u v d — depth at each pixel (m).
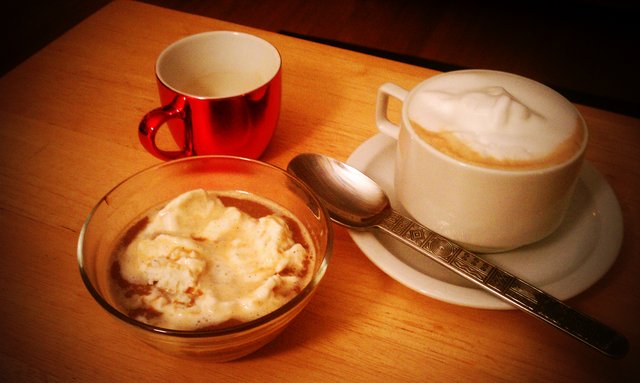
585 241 0.29
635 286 0.28
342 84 0.41
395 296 0.27
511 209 0.25
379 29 1.06
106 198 0.25
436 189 0.26
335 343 0.25
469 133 0.25
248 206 0.28
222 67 0.36
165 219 0.26
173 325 0.22
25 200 0.32
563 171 0.24
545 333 0.26
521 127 0.25
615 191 0.33
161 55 0.33
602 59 1.01
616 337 0.23
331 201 0.30
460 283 0.27
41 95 0.39
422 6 1.12
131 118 0.38
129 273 0.24
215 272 0.24
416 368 0.25
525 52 1.02
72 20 1.00
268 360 0.25
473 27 1.08
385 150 0.34
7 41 0.95
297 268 0.25
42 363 0.24
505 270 0.27
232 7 1.10
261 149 0.34
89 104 0.39
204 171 0.28
